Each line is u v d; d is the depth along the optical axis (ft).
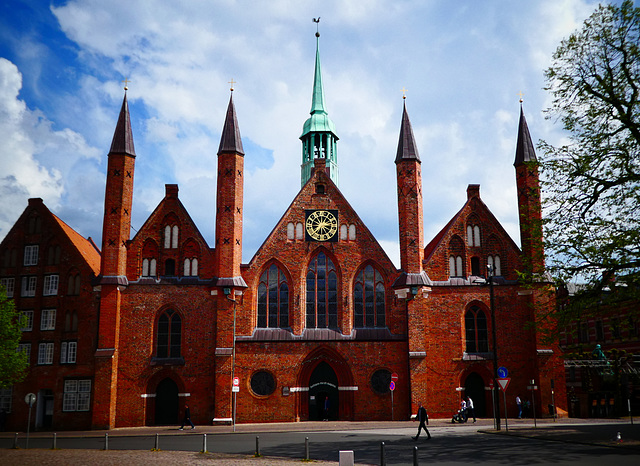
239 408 163.53
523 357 169.27
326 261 178.70
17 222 179.32
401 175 178.60
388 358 169.68
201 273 171.42
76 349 168.25
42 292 173.68
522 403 167.02
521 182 175.42
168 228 174.29
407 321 168.45
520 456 84.23
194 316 167.94
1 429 163.32
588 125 107.55
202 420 161.89
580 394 180.96
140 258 170.50
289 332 171.01
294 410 164.86
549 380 164.76
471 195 181.16
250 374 165.89
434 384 167.73
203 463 82.38
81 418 163.73
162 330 167.53
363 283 177.37
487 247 177.99
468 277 175.22
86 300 171.12
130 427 159.63
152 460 86.53
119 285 164.96
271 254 176.35
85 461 86.07
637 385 201.26
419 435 120.67
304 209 181.16
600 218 104.37
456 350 169.78
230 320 164.25
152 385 163.84
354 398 167.02
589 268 103.86
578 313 104.17
